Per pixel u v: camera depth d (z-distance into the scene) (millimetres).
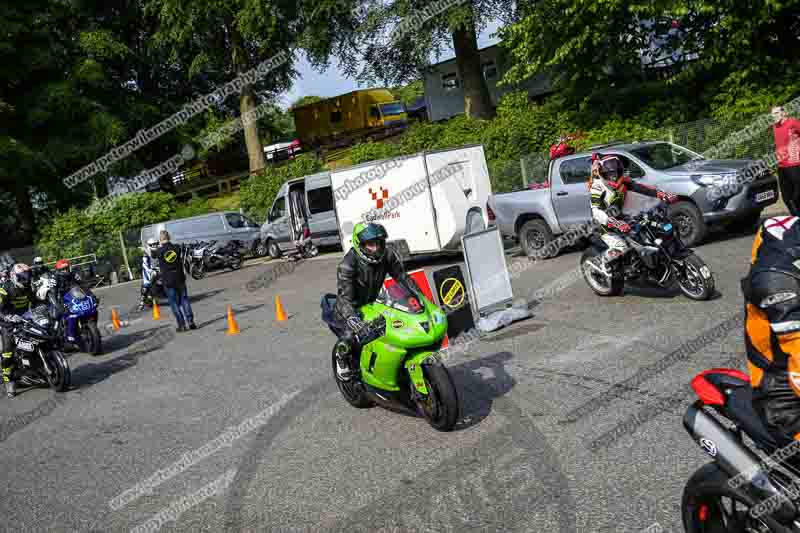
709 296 8461
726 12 17906
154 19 38875
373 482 5129
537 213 13922
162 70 40844
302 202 22953
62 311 10023
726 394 3217
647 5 18094
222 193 40594
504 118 24422
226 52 37250
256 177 32156
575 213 13219
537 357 7539
